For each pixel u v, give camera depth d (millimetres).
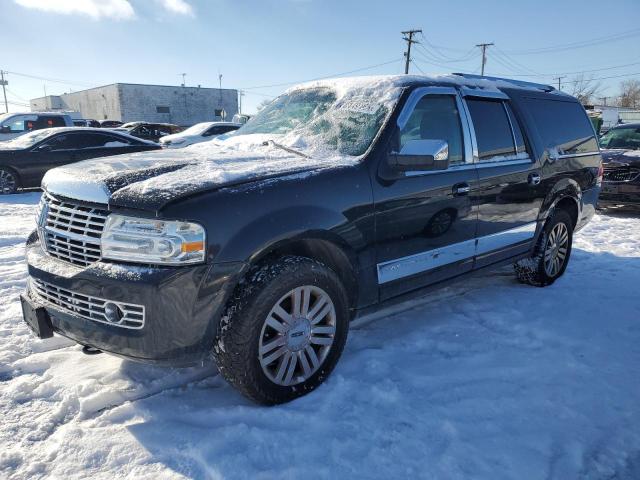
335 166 3012
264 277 2590
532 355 3447
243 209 2539
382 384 2980
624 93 74125
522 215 4355
